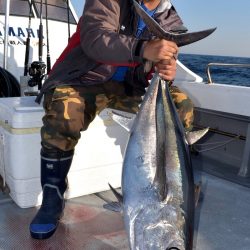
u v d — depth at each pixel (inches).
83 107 91.1
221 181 124.7
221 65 137.3
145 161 71.5
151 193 68.5
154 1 97.0
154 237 64.4
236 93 128.0
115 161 110.7
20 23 169.2
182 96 102.0
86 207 102.5
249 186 121.2
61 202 92.4
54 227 87.8
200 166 137.9
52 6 178.2
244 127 137.3
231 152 143.4
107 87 99.3
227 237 90.6
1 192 109.7
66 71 93.9
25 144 97.3
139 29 93.7
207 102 137.3
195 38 74.8
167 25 98.7
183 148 75.1
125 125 82.2
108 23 85.7
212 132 148.1
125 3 92.1
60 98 88.7
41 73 134.4
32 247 83.4
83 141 104.3
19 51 166.1
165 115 76.0
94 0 86.7
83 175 106.7
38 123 97.9
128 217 69.4
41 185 94.3
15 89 142.7
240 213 103.0
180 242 63.7
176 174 71.3
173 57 76.5
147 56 75.9
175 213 66.8
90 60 93.2
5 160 104.3
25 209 100.3
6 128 100.9
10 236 87.2
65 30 181.0
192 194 71.6
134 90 104.1
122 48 77.7
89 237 88.2
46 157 89.7
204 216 100.7
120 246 85.0
